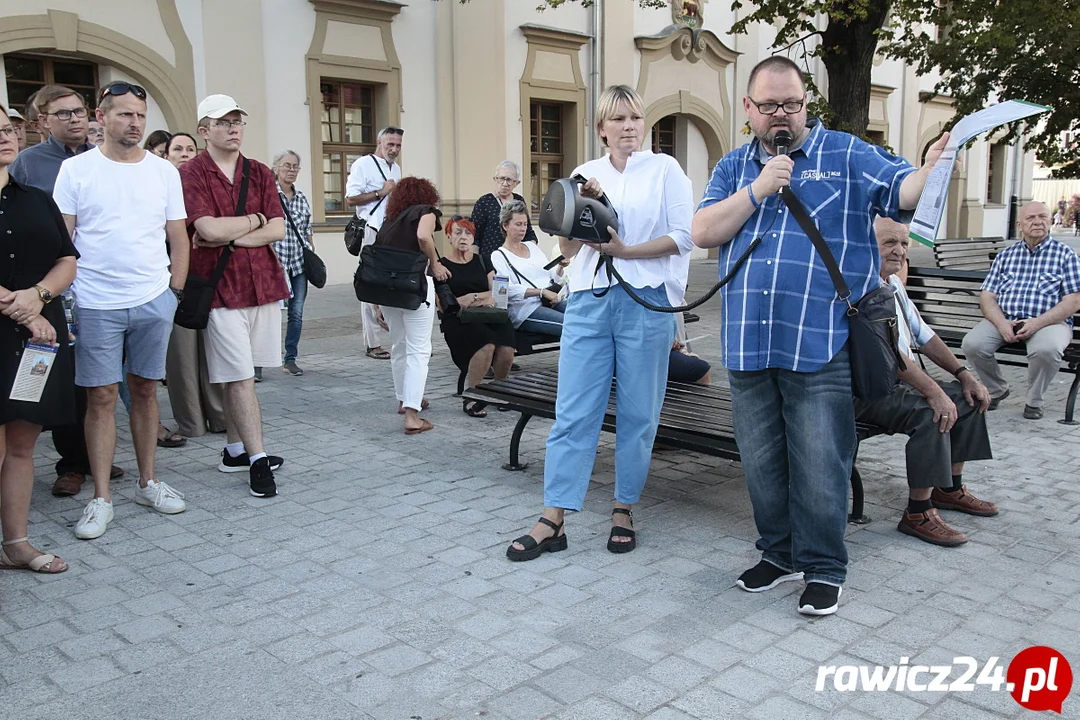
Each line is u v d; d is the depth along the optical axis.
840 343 3.17
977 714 2.72
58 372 3.65
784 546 3.57
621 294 3.80
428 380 7.78
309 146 14.18
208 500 4.68
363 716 2.71
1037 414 6.29
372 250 5.88
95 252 4.11
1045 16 11.48
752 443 3.46
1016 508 4.52
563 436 3.93
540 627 3.27
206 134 4.69
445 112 15.59
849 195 3.12
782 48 15.88
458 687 2.87
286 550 4.01
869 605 3.44
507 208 7.29
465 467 5.24
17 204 3.56
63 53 11.87
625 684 2.88
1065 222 34.44
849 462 3.33
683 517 4.41
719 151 20.17
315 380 7.76
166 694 2.84
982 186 26.78
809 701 2.79
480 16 15.69
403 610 3.41
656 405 3.93
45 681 2.91
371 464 5.31
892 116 23.61
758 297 3.23
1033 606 3.44
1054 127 12.20
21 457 3.76
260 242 4.70
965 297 7.09
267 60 13.57
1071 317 6.18
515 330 7.32
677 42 18.64
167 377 5.83
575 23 17.23
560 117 17.77
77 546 4.06
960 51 12.20
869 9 11.05
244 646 3.14
